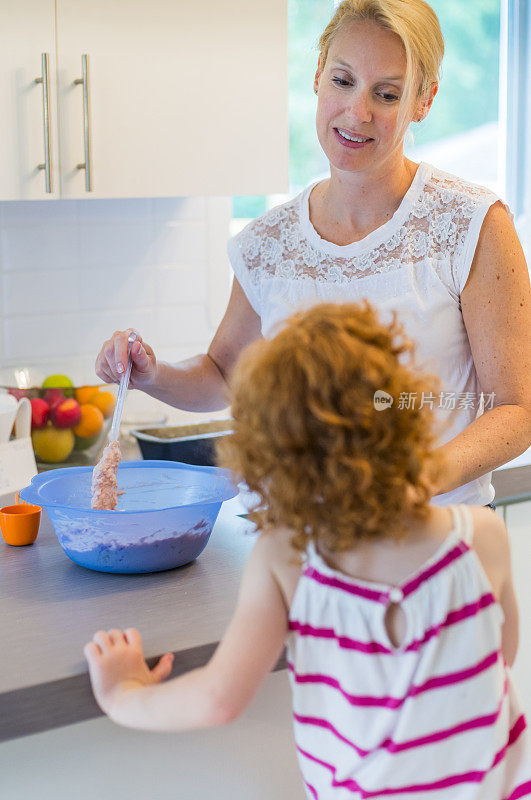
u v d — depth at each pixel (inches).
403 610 42.3
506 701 44.9
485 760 43.4
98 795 52.6
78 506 64.5
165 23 86.8
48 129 82.9
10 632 51.7
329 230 68.4
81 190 85.8
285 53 93.8
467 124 132.7
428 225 64.8
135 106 87.0
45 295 103.0
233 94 91.7
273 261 71.1
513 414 61.6
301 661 44.1
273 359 41.5
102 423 86.9
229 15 90.0
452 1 129.0
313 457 40.8
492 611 43.7
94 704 48.2
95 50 84.1
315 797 45.9
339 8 64.2
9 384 87.6
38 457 86.0
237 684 43.7
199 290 112.2
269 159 94.9
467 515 44.9
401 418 41.8
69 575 59.7
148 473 68.2
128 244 106.8
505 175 134.2
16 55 80.9
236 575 59.7
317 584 43.0
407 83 61.5
